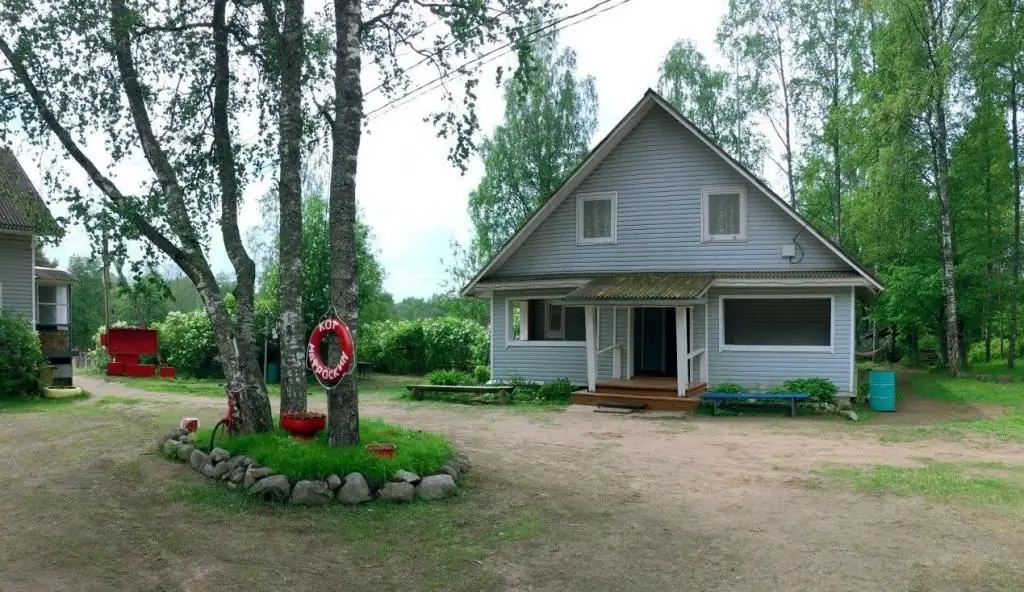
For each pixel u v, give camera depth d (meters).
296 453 7.77
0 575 5.32
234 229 9.70
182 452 9.09
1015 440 11.86
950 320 22.64
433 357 29.58
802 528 6.77
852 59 28.86
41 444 10.53
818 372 16.56
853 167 27.03
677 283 16.59
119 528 6.46
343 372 8.01
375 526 6.68
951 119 23.66
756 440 11.98
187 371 27.02
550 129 33.59
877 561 5.86
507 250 19.33
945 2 21.52
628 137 18.45
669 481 8.73
